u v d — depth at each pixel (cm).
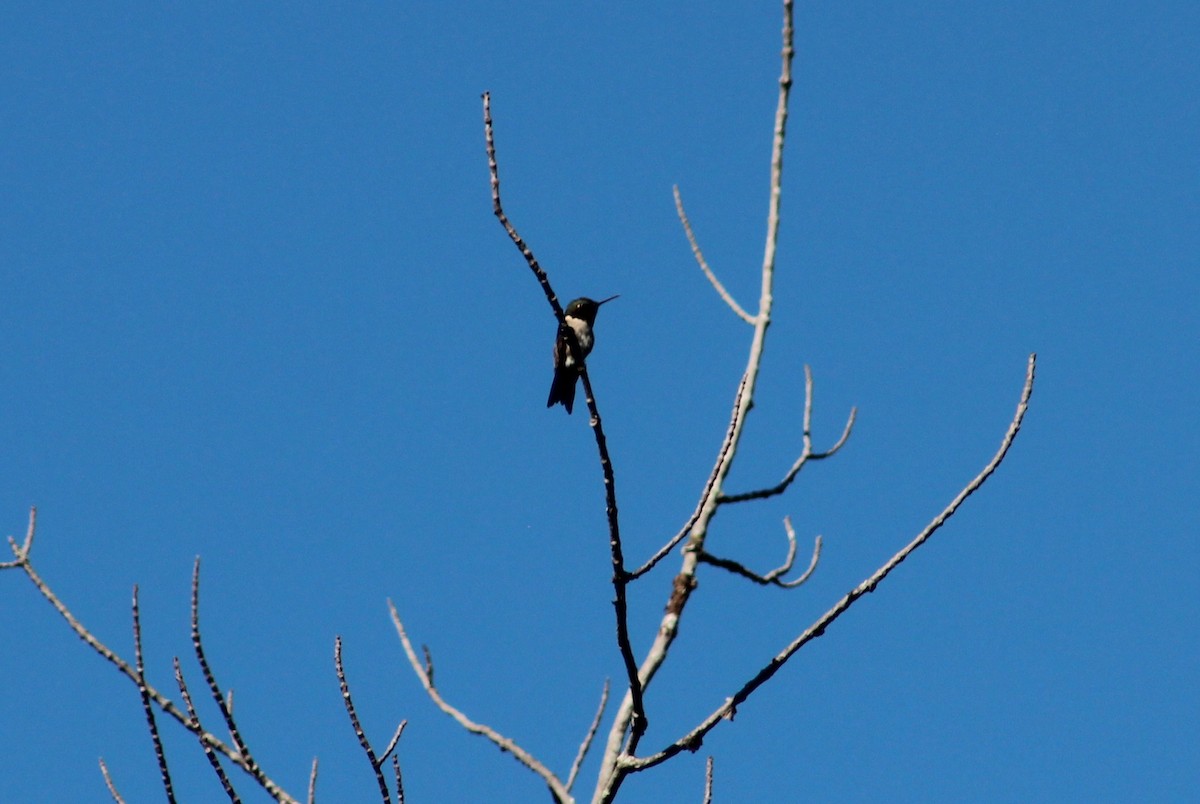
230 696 960
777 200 1109
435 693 1048
